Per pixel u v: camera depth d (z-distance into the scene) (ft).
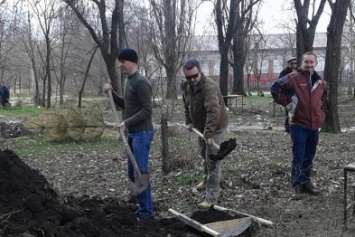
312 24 54.24
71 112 46.93
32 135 52.37
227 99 83.20
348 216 19.15
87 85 151.84
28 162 35.81
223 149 18.92
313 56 22.21
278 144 38.88
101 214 17.35
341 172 27.32
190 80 19.97
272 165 27.45
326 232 17.24
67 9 80.59
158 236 16.34
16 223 14.38
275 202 20.74
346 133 47.09
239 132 49.80
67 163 34.78
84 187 26.48
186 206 21.34
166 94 57.47
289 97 22.40
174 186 24.86
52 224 14.56
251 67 162.81
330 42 47.24
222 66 82.58
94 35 70.03
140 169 18.04
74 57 144.15
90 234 15.19
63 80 141.18
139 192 17.84
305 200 21.58
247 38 125.59
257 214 19.65
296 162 22.48
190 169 27.66
